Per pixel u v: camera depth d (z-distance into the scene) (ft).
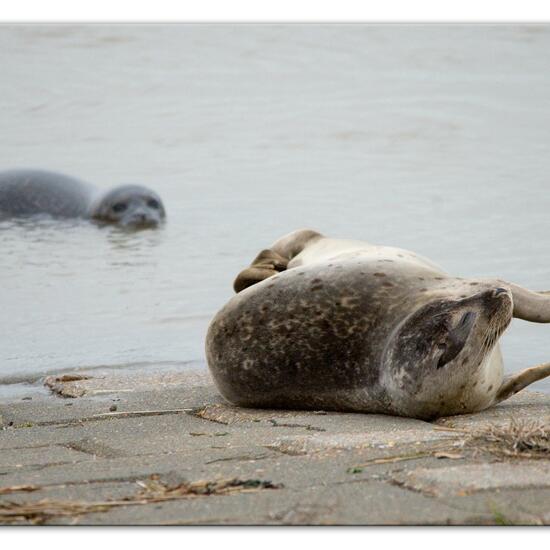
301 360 63.31
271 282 66.59
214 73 220.64
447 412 59.88
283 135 174.19
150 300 97.66
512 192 135.13
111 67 224.53
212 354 66.39
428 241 112.37
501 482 43.19
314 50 239.50
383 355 60.70
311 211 128.88
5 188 146.10
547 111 185.16
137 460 50.39
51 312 94.32
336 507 41.11
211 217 129.80
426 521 39.40
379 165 153.89
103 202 137.80
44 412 65.10
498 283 63.67
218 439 55.16
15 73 217.97
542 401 66.13
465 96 197.06
